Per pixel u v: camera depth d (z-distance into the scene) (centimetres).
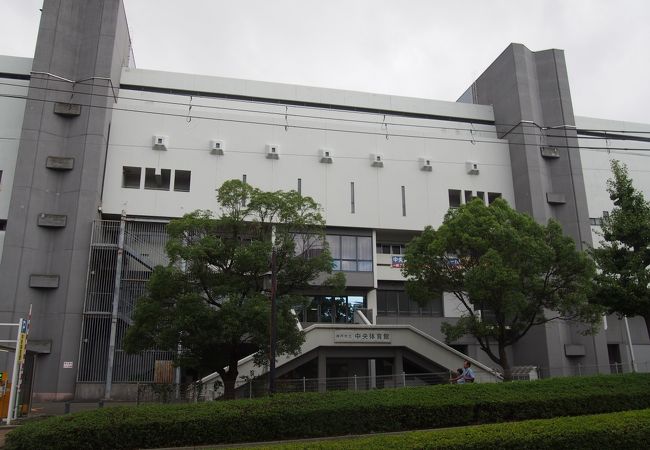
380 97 3588
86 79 2809
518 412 1328
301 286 1830
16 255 2502
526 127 3381
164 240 2762
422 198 3253
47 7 2838
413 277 2408
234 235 1770
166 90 3231
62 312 2488
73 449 1027
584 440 898
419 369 2562
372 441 873
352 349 2464
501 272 1964
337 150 3198
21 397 1739
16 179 2586
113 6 2953
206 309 1622
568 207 3300
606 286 1716
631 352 3055
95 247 2581
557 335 3005
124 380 2436
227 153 3025
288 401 1237
